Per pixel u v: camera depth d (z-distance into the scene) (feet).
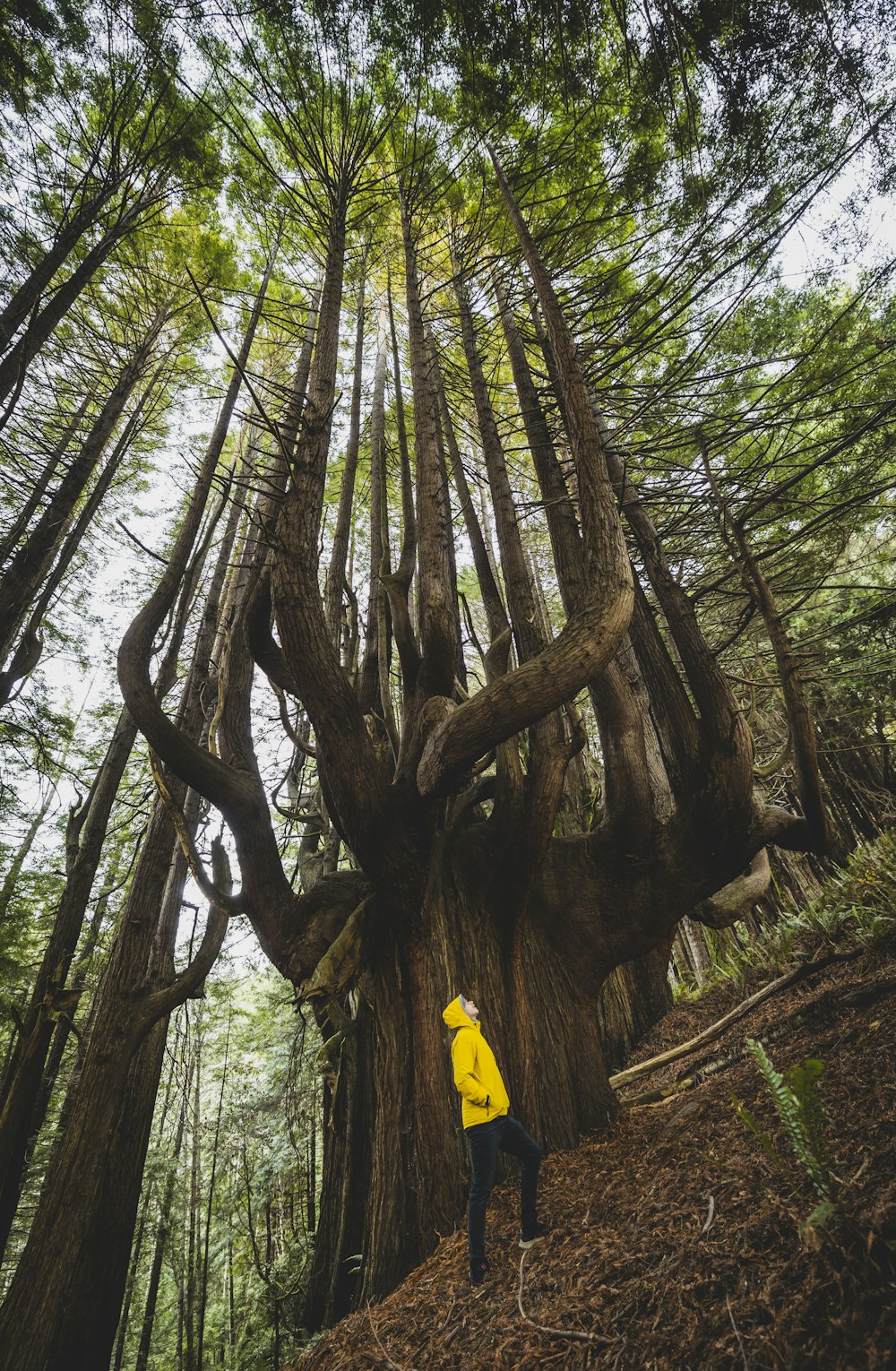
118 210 26.81
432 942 16.84
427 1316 10.52
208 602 30.63
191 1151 46.19
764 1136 7.77
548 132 21.57
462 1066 10.91
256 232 30.89
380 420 28.78
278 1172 36.01
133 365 33.30
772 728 37.55
